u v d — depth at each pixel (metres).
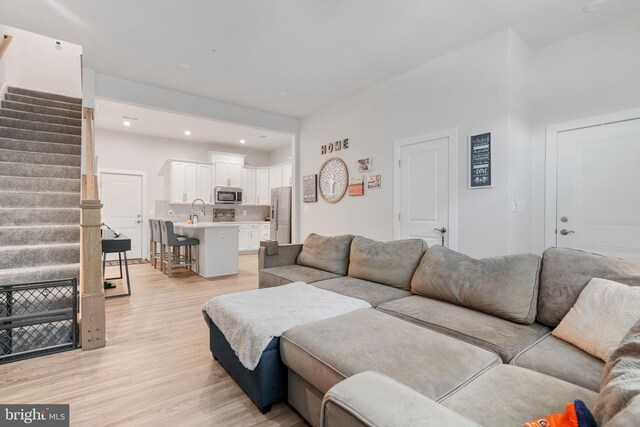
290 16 2.69
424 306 2.02
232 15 2.67
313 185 5.21
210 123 5.96
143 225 6.81
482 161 3.01
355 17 2.70
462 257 2.18
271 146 8.16
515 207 2.93
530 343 1.51
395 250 2.68
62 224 3.29
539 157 3.16
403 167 3.79
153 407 1.69
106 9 2.59
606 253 2.76
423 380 1.14
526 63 3.10
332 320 1.74
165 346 2.46
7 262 2.69
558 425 0.74
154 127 6.25
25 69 5.22
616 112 2.70
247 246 8.05
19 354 2.22
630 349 0.81
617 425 0.52
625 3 2.48
